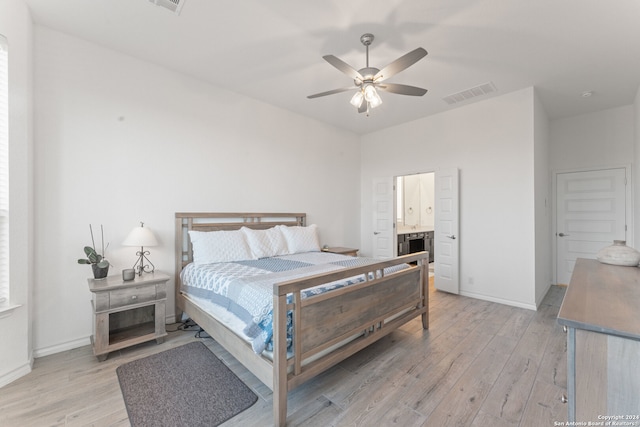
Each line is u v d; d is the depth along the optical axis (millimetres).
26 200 2162
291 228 4031
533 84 3512
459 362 2324
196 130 3406
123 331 2686
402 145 5051
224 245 3189
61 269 2518
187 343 2670
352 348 2129
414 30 2490
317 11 2273
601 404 973
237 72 3266
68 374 2135
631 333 913
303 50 2822
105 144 2771
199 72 3268
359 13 2287
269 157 4160
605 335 968
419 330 2967
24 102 2154
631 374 931
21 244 2125
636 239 3809
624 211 4168
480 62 3002
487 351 2510
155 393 1909
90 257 2518
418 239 6664
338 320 2025
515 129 3734
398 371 2197
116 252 2826
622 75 3266
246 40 2666
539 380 2070
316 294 1896
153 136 3080
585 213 4516
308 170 4711
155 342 2689
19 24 2119
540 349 2541
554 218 4785
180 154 3275
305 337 1791
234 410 1755
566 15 2285
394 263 2553
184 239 3301
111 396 1887
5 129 2055
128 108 2916
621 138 4191
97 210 2719
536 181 3684
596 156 4395
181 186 3281
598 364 980
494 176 3936
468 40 2627
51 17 2352
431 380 2078
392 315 2547
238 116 3799
